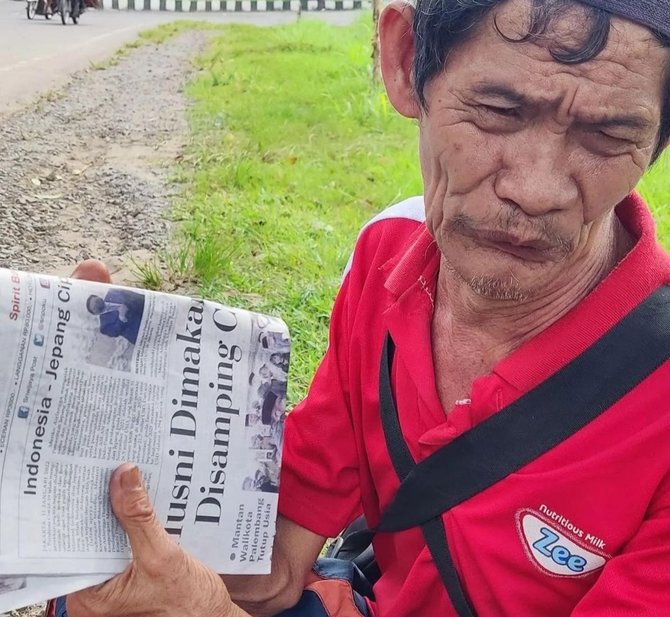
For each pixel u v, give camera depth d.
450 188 0.97
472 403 1.05
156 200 4.79
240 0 25.86
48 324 0.95
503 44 0.87
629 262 1.02
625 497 0.98
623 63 0.84
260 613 1.29
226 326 1.10
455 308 1.14
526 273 0.96
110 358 1.00
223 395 1.09
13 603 0.94
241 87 8.86
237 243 3.95
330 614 1.28
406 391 1.17
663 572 0.96
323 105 7.55
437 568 1.11
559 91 0.86
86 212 4.59
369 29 14.56
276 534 1.33
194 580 1.02
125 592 1.00
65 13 16.92
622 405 0.99
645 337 0.99
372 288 1.27
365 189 5.12
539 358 1.02
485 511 1.05
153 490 1.04
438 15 0.91
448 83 0.93
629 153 0.90
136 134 6.63
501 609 1.09
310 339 3.12
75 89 8.86
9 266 3.77
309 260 3.84
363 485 1.33
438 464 1.08
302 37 14.35
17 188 4.94
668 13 0.83
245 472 1.11
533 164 0.90
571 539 1.02
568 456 1.00
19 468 0.94
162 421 1.04
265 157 5.79
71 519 0.97
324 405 1.32
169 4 24.91
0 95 8.16
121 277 3.68
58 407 0.96
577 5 0.83
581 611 1.00
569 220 0.92
